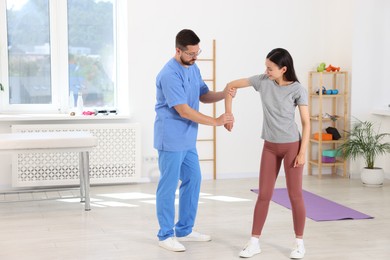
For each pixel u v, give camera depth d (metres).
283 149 3.76
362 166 6.95
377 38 6.84
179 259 3.82
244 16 6.80
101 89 6.74
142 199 5.71
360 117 6.90
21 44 6.46
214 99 4.16
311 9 7.01
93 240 4.26
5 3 6.36
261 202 3.88
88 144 5.06
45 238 4.32
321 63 6.87
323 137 6.86
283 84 3.74
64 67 6.58
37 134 5.28
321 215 5.00
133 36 6.50
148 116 6.61
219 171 6.90
